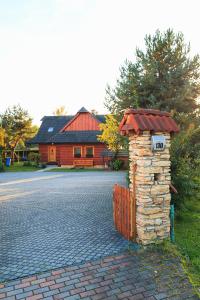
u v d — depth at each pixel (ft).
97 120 102.32
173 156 27.76
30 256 18.92
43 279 15.90
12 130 121.29
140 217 20.49
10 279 15.80
